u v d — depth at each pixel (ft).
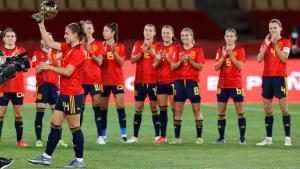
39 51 102.58
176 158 88.84
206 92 174.70
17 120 101.76
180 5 253.24
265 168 80.69
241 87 105.60
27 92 167.22
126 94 171.63
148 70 108.06
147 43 107.14
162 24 245.04
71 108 79.46
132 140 107.76
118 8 247.70
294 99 176.86
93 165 82.48
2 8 236.02
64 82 79.51
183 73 104.99
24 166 81.30
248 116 144.97
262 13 249.14
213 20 255.50
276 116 145.38
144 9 248.52
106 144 104.12
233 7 258.98
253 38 247.29
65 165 80.69
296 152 94.84
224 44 206.59
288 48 102.12
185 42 104.99
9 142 105.19
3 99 101.76
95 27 238.48
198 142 105.91
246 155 91.76
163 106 107.55
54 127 80.07
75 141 80.38
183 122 134.62
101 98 106.93
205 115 146.51
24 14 233.14
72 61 78.64
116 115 146.61
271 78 102.58
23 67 78.89
